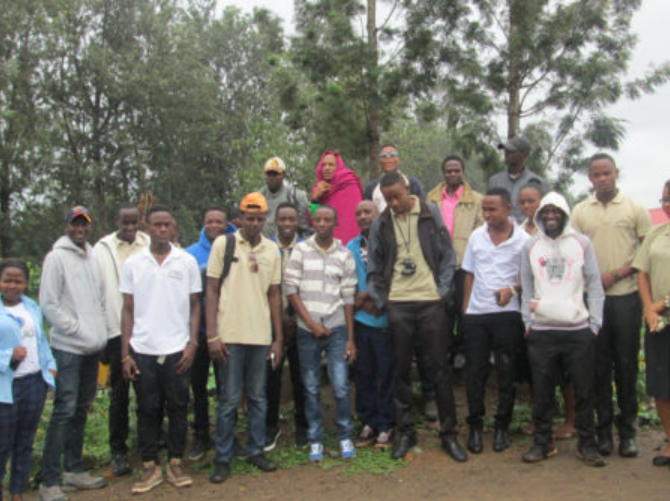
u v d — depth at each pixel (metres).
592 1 12.68
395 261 5.04
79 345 4.70
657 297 4.63
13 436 4.37
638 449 4.96
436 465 4.84
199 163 33.31
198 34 35.16
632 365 4.87
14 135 24.48
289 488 4.57
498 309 5.00
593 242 4.98
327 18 13.88
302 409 5.49
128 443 5.63
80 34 27.72
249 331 4.80
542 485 4.38
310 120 15.38
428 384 5.84
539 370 4.79
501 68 13.10
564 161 13.30
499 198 4.98
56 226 26.92
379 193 6.02
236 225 6.68
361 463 4.92
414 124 26.42
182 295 4.75
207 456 5.29
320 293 5.10
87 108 28.28
